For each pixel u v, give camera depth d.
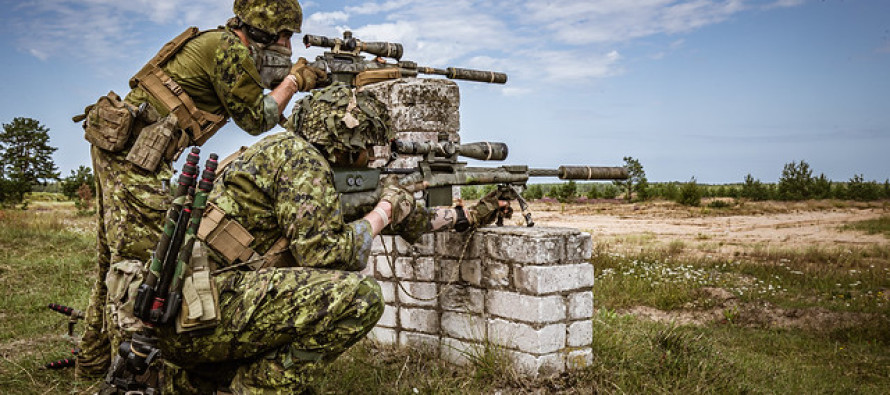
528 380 4.14
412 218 3.73
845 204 37.88
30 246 10.68
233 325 2.74
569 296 4.29
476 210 4.37
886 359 6.43
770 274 11.24
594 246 15.12
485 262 4.43
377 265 5.17
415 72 4.38
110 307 3.13
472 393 4.00
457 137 5.25
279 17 3.55
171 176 3.38
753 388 4.61
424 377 4.27
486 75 4.87
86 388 3.92
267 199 2.94
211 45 3.33
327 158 3.26
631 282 10.10
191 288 2.61
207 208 2.83
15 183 27.53
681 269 10.98
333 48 4.00
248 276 2.83
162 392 2.85
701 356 4.87
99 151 3.30
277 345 2.84
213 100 3.45
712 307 8.88
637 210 33.84
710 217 30.09
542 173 4.59
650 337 5.05
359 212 3.48
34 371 4.17
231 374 3.08
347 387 4.01
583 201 40.41
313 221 2.91
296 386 2.87
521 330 4.20
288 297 2.78
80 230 13.31
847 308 8.51
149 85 3.32
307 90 3.80
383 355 4.80
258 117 3.45
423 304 4.83
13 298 6.61
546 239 4.11
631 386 4.20
